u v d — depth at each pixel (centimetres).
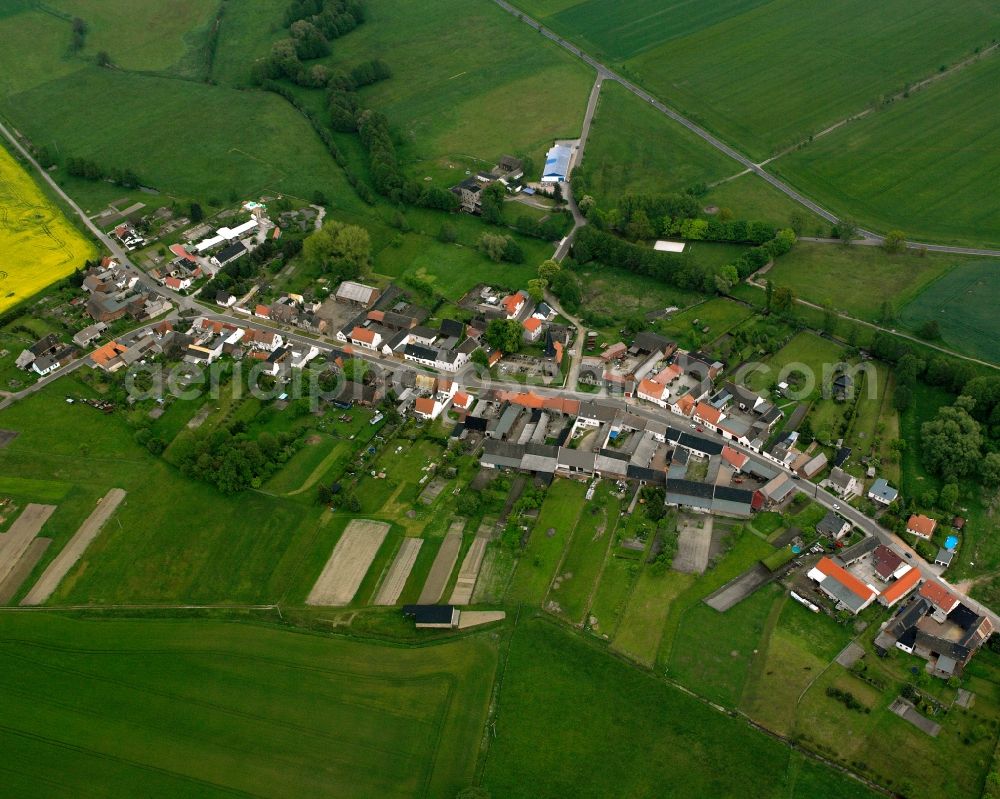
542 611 16150
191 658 15638
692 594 16262
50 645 15925
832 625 15588
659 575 16600
